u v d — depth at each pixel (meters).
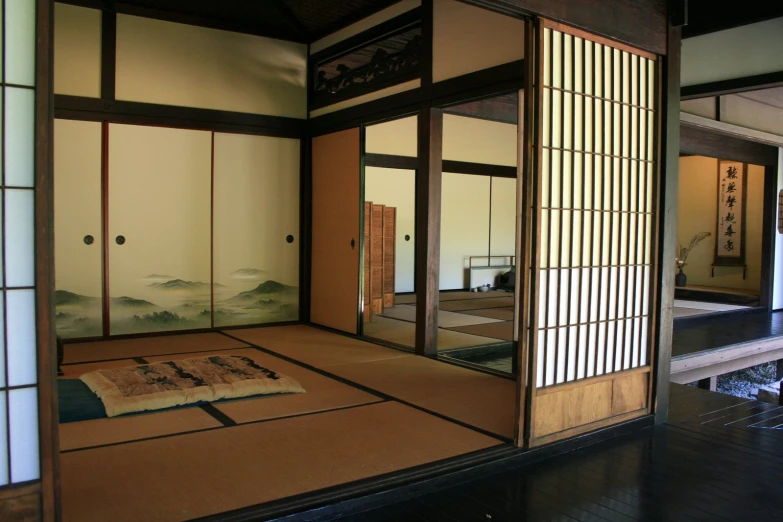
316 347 5.14
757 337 6.60
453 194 10.04
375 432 3.04
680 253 11.55
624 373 3.42
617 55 3.33
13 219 1.69
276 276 6.21
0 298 1.68
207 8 5.64
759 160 8.80
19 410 1.71
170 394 3.40
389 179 9.20
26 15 1.68
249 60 5.93
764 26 4.95
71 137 5.09
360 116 5.52
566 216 3.10
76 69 5.10
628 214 3.44
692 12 4.64
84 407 3.27
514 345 4.30
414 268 9.64
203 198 5.74
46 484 1.73
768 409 3.96
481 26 4.29
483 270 10.45
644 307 3.57
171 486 2.36
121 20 5.27
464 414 3.36
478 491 2.56
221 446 2.81
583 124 3.16
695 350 5.82
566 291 3.12
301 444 2.85
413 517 2.30
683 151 7.75
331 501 2.27
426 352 4.89
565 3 2.97
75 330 5.18
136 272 5.42
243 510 2.16
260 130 6.02
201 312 5.78
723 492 2.61
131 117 5.34
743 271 10.65
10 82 1.67
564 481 2.69
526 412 2.92
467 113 5.05
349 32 5.71
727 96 6.74
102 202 5.24
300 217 6.35
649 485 2.67
